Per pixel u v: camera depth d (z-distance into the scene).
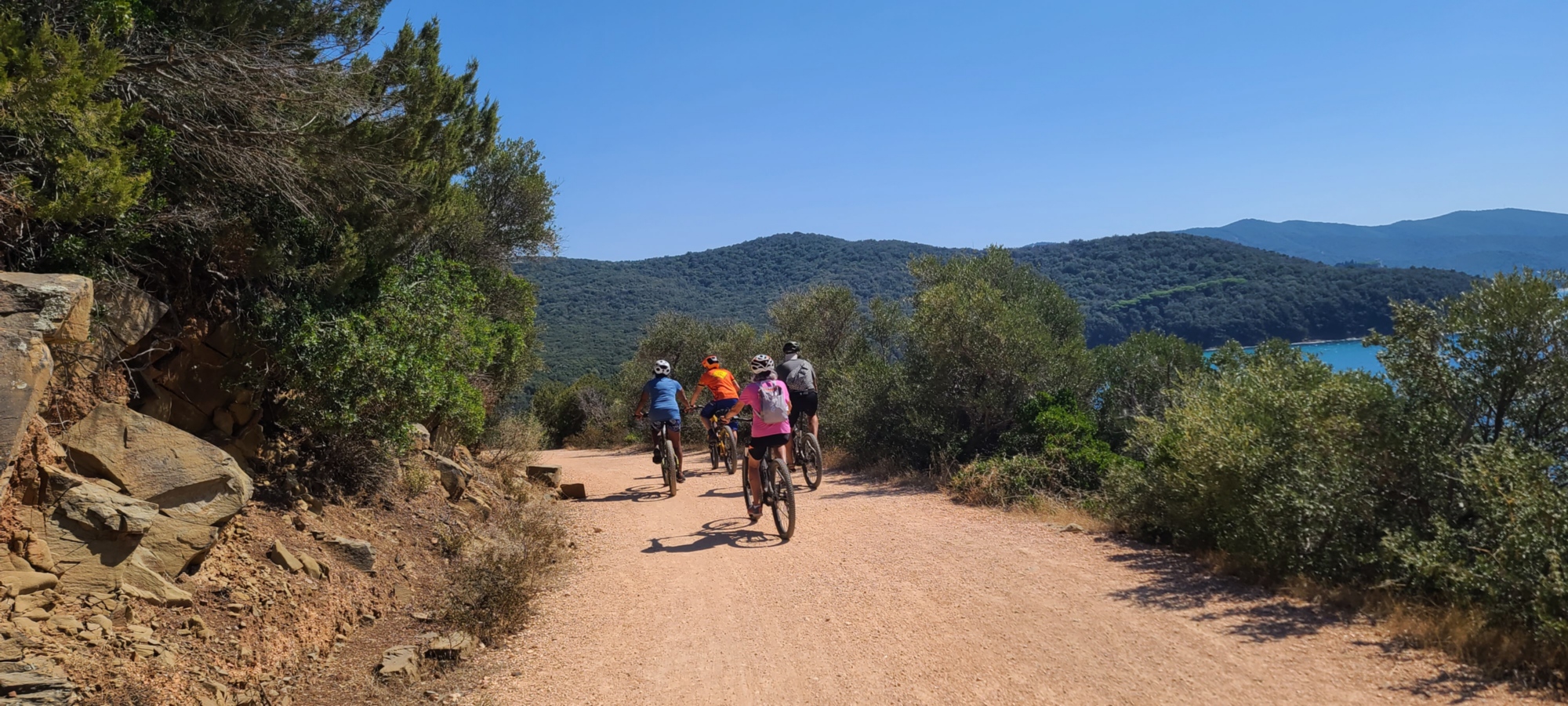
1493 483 4.79
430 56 9.58
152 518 4.16
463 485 8.86
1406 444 5.61
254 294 6.22
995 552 7.01
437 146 8.67
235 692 3.86
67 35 4.50
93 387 4.73
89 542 3.96
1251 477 6.14
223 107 5.70
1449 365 5.95
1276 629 4.73
